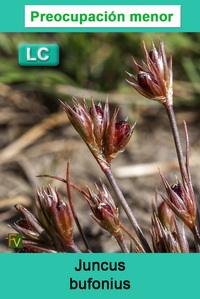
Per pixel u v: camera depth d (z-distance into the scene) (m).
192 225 0.14
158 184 0.21
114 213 0.14
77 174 0.22
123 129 0.14
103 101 0.24
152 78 0.14
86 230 0.19
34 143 0.24
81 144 0.23
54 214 0.14
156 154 0.23
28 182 0.21
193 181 0.21
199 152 0.22
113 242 0.19
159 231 0.15
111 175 0.14
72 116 0.14
